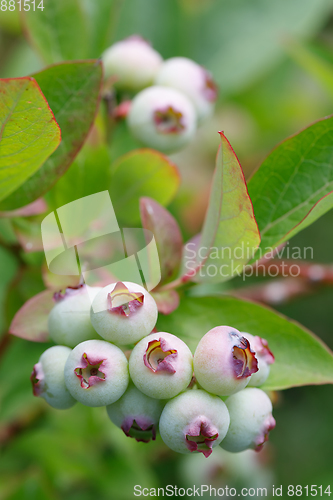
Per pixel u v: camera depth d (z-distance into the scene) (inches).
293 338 10.3
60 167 10.8
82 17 12.2
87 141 11.4
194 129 12.1
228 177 9.7
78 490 15.1
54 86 10.6
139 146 12.3
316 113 22.4
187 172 20.7
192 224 19.0
